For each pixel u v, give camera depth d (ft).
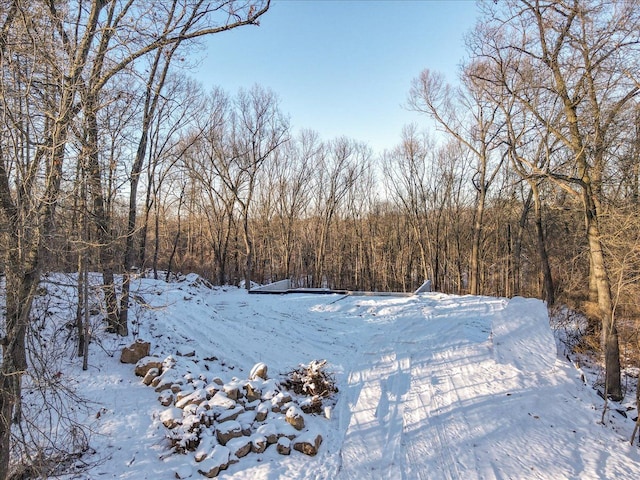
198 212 105.29
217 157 82.79
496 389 27.73
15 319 14.87
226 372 30.09
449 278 121.19
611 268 33.37
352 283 126.11
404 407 25.09
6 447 14.60
